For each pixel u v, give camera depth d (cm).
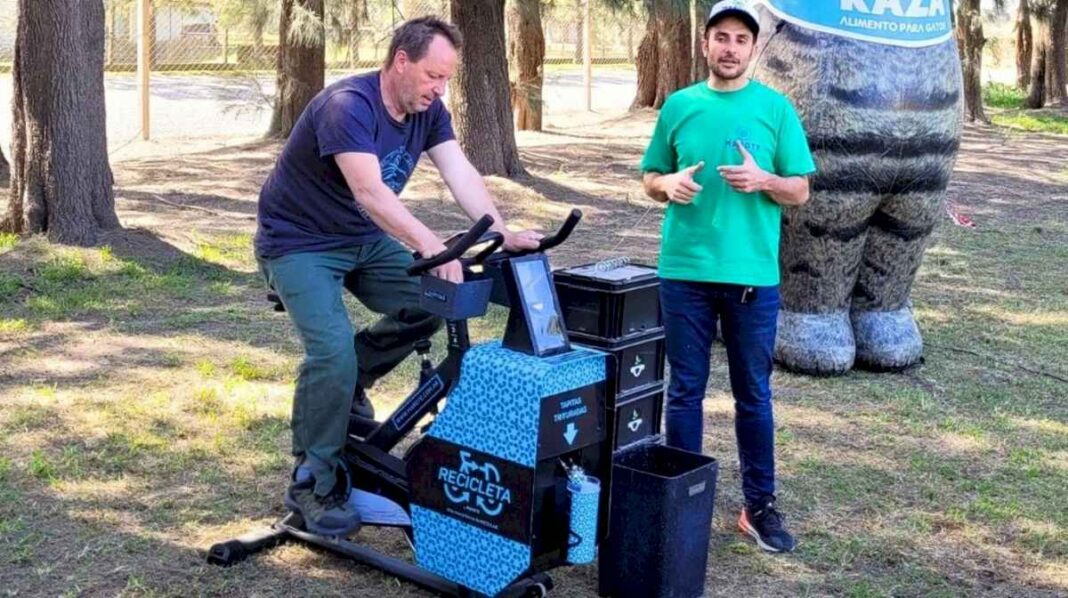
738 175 406
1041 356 744
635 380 460
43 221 936
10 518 452
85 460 513
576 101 2594
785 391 650
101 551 427
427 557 386
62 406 587
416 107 389
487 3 1341
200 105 2070
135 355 688
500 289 374
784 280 679
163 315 786
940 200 657
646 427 471
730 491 504
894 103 617
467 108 1360
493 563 368
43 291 831
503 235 379
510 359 360
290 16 1306
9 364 661
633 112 2256
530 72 1920
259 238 412
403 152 403
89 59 939
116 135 1741
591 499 365
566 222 379
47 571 410
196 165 1440
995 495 509
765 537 446
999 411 627
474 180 416
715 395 645
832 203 631
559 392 357
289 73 1648
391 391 633
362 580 411
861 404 632
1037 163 1792
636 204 1305
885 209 652
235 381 635
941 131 634
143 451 526
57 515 457
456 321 376
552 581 407
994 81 3491
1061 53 2870
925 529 472
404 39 383
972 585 426
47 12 909
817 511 488
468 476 371
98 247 930
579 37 3048
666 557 387
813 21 622
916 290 932
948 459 552
